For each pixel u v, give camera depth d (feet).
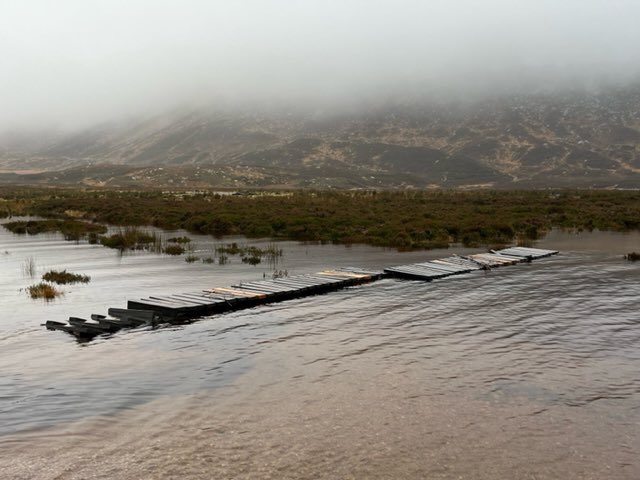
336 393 38.42
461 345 49.39
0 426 33.81
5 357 47.16
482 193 334.24
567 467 28.86
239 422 34.01
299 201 241.76
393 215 172.86
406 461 29.35
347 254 112.06
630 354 46.78
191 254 113.09
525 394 38.22
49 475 28.27
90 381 41.29
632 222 165.58
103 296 72.43
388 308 64.34
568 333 53.11
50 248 123.03
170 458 29.84
